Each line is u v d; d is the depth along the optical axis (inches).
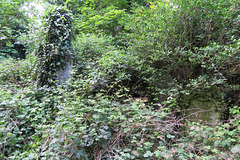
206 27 80.7
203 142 69.4
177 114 94.4
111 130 74.7
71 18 135.9
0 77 142.9
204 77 79.9
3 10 234.5
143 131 74.2
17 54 267.6
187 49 86.2
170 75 98.9
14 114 83.7
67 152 63.1
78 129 66.7
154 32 89.3
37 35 129.1
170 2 90.3
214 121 81.9
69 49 128.4
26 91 100.0
